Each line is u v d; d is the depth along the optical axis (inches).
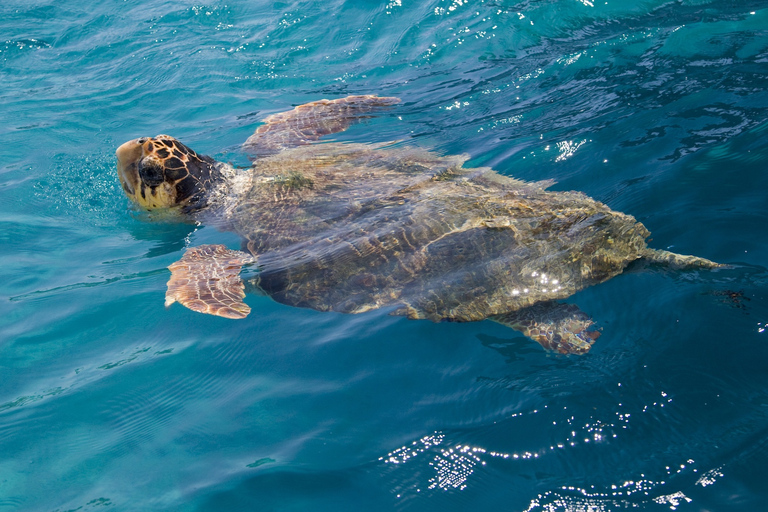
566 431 131.3
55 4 466.0
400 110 301.1
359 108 306.8
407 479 125.9
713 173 206.8
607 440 127.9
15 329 178.7
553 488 119.9
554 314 165.9
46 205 248.5
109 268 208.4
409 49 366.3
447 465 128.0
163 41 408.2
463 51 353.4
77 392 155.1
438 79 329.7
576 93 284.8
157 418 146.9
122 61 387.9
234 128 304.3
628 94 271.6
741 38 297.3
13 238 225.5
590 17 355.6
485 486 122.5
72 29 430.6
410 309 172.7
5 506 124.8
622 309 163.5
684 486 116.0
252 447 137.1
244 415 146.2
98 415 148.3
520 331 163.2
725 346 145.4
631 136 238.8
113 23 436.8
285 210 214.5
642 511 113.1
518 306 169.3
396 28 390.0
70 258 215.6
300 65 370.3
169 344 171.5
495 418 137.3
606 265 175.8
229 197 235.6
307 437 138.4
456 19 382.9
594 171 222.8
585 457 125.2
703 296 160.6
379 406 145.6
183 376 159.5
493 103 292.5
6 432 143.1
